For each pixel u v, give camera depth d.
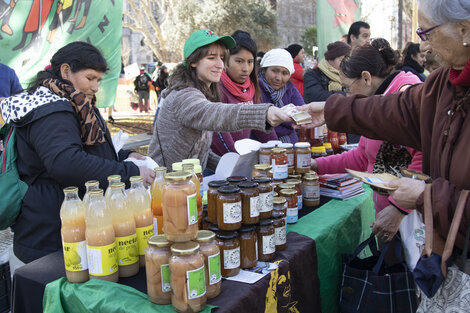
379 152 2.10
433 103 1.41
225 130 1.95
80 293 1.33
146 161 1.94
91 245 1.34
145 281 1.41
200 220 1.60
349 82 2.25
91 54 1.90
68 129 1.74
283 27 27.48
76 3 5.24
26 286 1.47
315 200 2.26
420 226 1.80
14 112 1.72
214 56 2.21
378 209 2.29
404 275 1.73
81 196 1.86
